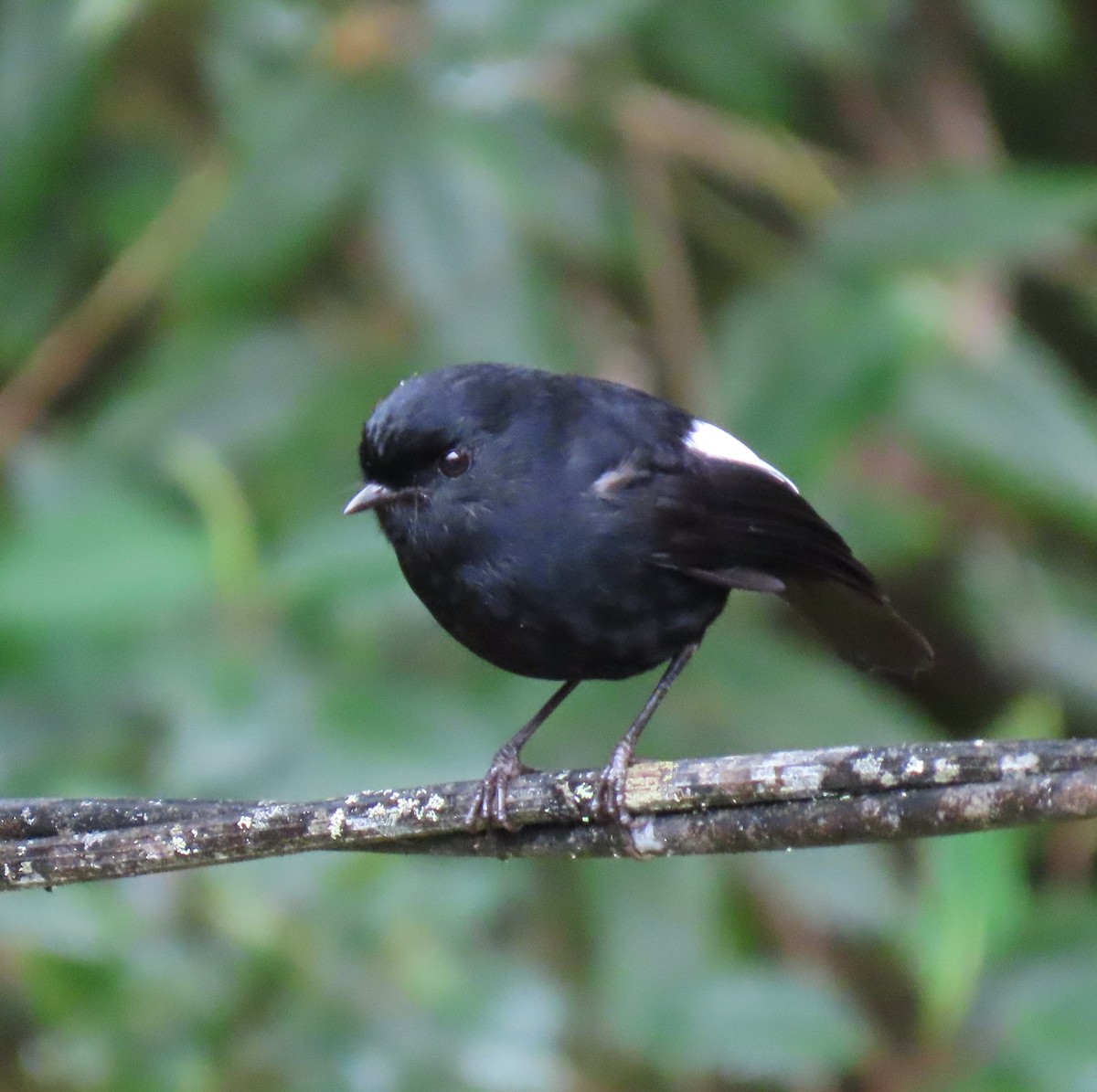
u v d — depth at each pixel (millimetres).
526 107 11719
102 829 6840
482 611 8312
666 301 12836
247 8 11594
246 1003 9344
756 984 9523
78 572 9211
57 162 11570
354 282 12961
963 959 9375
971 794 5902
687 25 12586
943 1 14391
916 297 10727
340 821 6848
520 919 10938
